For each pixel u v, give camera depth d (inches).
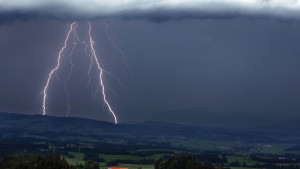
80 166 6579.7
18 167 5900.6
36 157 6353.3
